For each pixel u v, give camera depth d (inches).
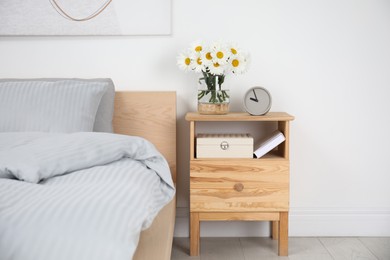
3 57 116.2
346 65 115.5
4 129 95.9
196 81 116.3
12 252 49.5
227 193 104.0
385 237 118.1
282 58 115.4
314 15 114.4
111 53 116.0
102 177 69.9
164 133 113.9
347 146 117.6
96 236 51.3
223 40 109.0
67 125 97.3
